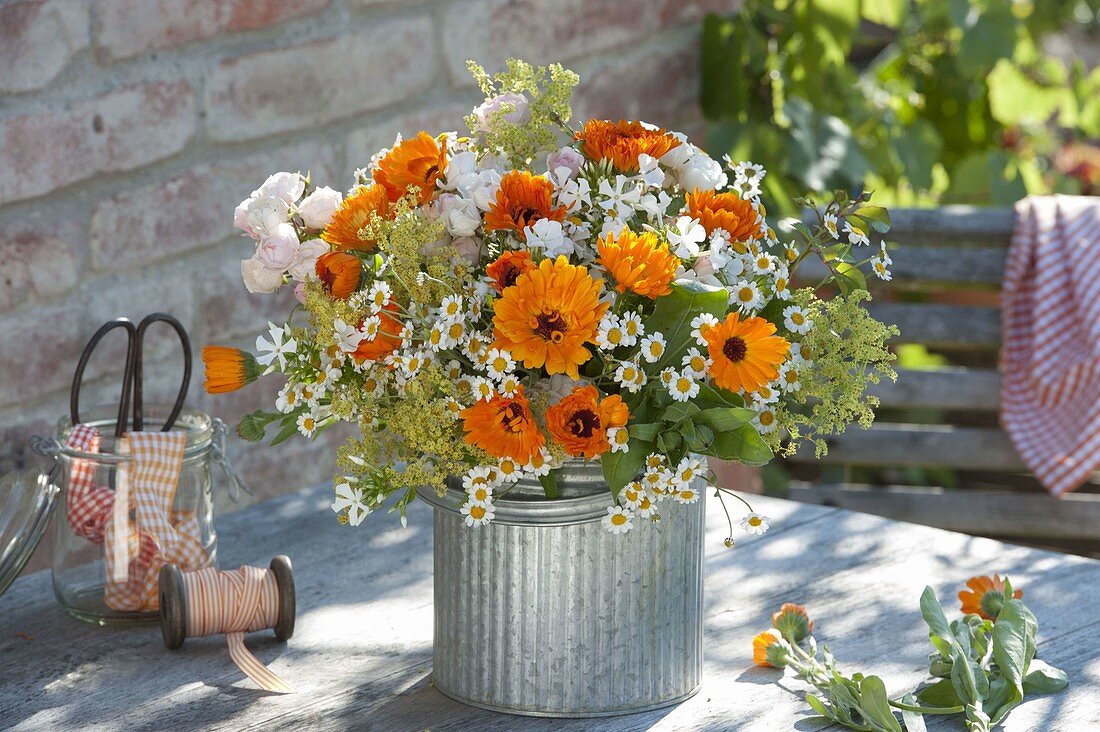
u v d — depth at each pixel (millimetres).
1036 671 1842
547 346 1674
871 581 2018
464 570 1792
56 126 2193
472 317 1707
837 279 1791
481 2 2545
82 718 1808
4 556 1898
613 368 1706
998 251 2689
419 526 2127
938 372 2801
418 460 1730
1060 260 2611
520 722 1792
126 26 2236
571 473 1739
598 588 1771
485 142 1795
